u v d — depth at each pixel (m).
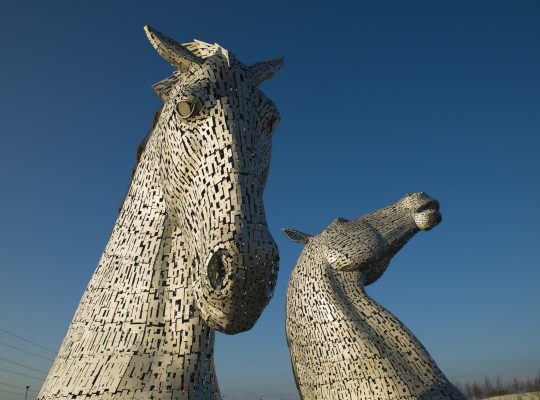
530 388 25.56
